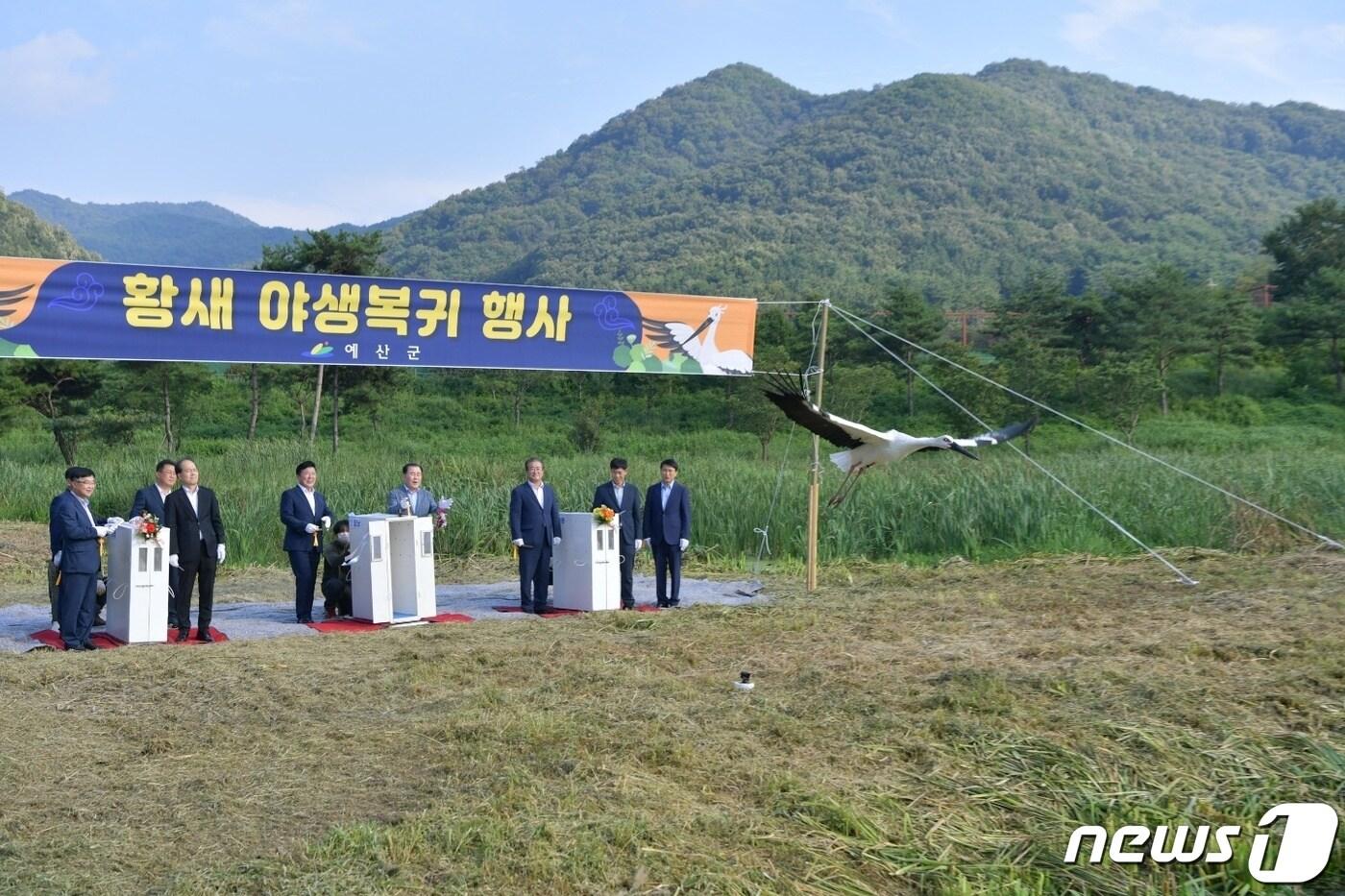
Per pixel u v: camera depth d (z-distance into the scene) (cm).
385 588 1262
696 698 910
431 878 593
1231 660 1029
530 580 1367
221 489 2098
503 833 637
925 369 4638
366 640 1138
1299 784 765
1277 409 4478
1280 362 4950
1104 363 4303
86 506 1142
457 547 1823
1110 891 639
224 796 697
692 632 1161
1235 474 2002
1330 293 4934
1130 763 786
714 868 613
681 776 739
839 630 1167
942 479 1950
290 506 1278
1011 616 1238
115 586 1184
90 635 1206
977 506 1825
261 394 4497
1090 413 4178
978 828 698
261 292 1238
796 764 768
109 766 751
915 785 745
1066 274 11112
